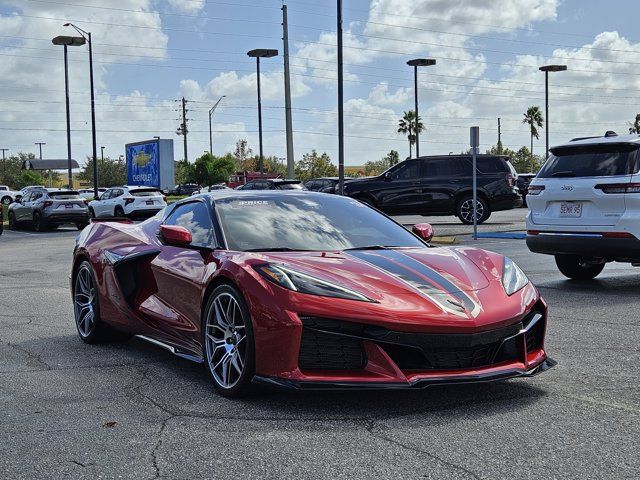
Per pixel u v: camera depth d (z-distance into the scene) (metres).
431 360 3.81
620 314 6.68
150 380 4.61
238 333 4.11
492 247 13.15
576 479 2.86
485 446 3.25
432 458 3.11
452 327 3.77
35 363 5.14
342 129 22.42
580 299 7.57
